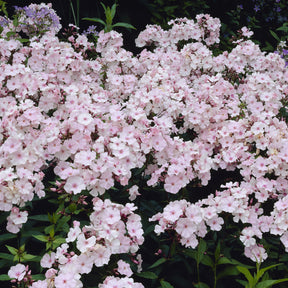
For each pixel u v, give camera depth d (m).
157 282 1.65
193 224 1.57
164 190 1.78
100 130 1.73
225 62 2.19
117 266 1.58
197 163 1.73
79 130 1.69
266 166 1.76
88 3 3.56
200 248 1.59
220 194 1.66
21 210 1.66
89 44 2.39
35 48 2.05
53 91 1.85
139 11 3.73
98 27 3.56
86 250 1.47
